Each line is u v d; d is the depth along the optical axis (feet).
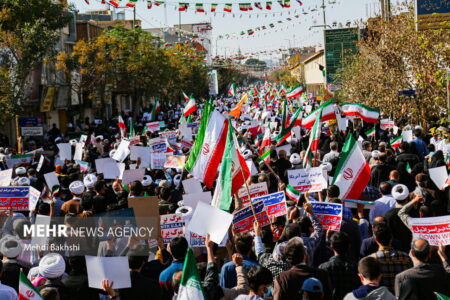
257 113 106.52
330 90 145.38
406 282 21.95
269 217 30.63
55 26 114.32
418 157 54.85
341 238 23.68
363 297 20.25
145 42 178.91
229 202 31.76
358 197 35.53
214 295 22.17
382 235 23.91
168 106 214.69
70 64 148.15
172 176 53.57
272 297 23.44
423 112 81.92
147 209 29.27
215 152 35.88
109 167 48.49
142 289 22.95
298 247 21.91
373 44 99.04
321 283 19.93
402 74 90.38
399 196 30.89
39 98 143.74
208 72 329.93
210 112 36.11
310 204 27.81
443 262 24.80
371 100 101.91
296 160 46.57
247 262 24.14
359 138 64.08
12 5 106.73
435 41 79.10
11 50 105.40
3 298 21.48
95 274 22.03
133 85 180.96
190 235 29.17
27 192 35.35
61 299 22.77
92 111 201.77
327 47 180.65
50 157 71.72
